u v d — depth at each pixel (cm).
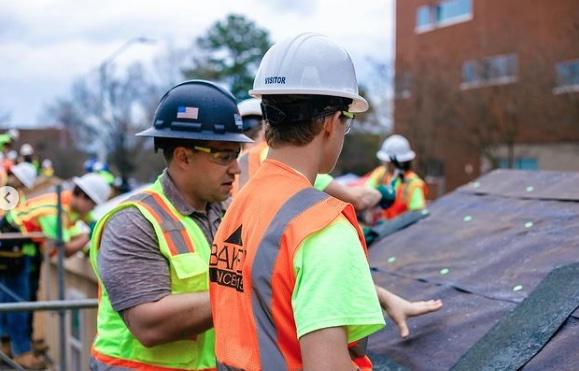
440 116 2467
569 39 2031
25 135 5438
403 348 269
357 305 159
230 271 183
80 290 741
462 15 2600
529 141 2280
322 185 316
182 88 260
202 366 259
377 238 394
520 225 336
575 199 339
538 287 261
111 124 5000
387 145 761
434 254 342
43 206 626
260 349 168
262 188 182
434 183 2700
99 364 263
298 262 162
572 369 208
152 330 239
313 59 177
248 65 4722
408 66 2628
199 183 257
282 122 179
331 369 154
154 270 244
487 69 2317
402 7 2923
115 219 252
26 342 648
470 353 242
